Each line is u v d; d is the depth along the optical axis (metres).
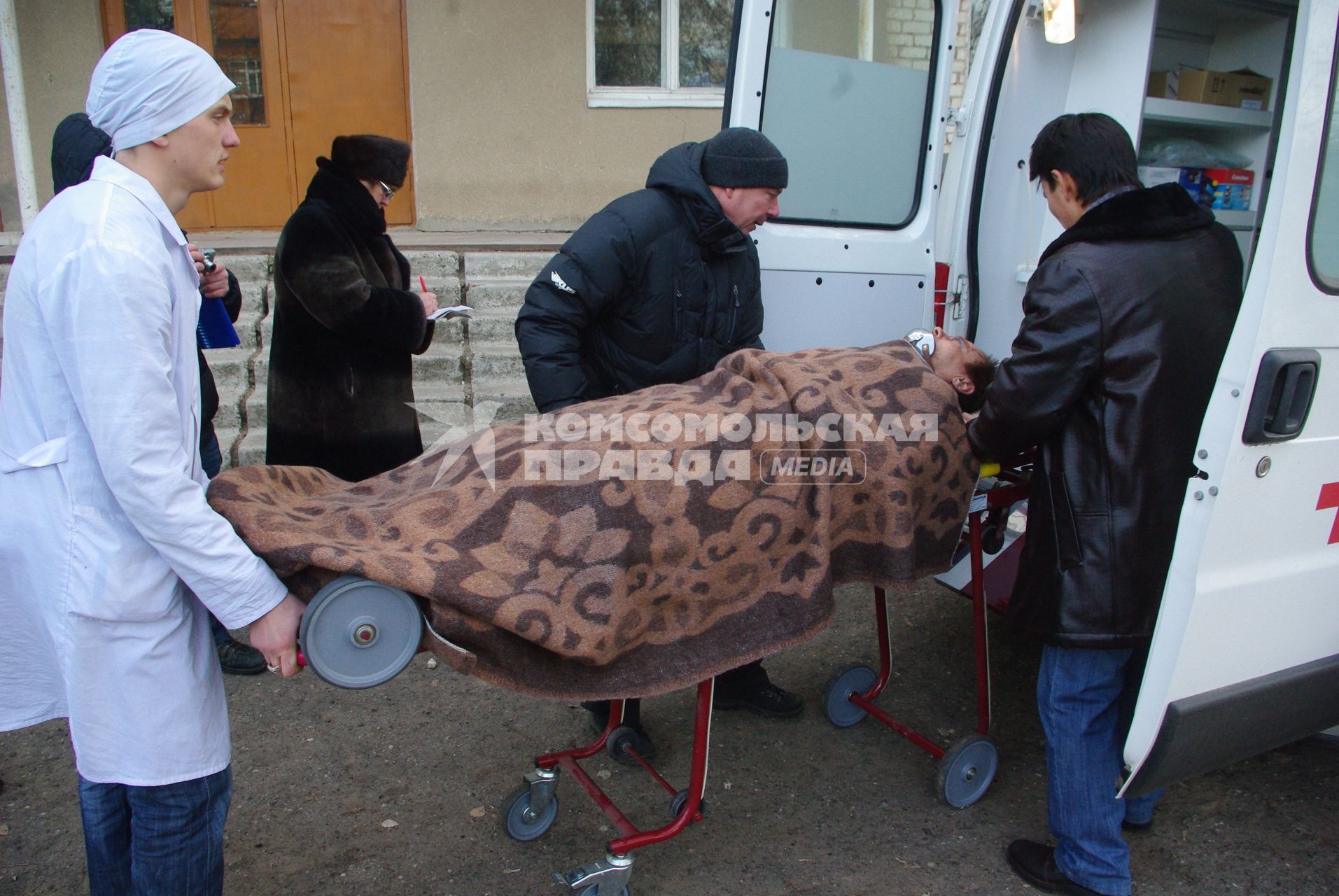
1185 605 1.87
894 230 3.20
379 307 2.74
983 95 3.15
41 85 5.94
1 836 2.36
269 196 6.39
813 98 2.94
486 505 1.68
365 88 6.38
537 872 2.28
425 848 2.36
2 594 1.56
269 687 3.10
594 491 1.74
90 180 1.51
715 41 6.79
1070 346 1.95
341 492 1.88
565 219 6.80
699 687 2.03
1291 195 1.74
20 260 1.47
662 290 2.45
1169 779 1.98
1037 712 3.05
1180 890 2.23
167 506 1.42
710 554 1.88
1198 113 3.40
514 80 6.48
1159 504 1.99
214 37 6.12
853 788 2.63
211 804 1.65
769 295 3.00
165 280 1.49
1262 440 1.83
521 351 2.40
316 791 2.57
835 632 3.55
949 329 3.33
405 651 1.59
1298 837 2.43
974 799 2.54
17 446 1.52
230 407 4.55
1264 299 1.76
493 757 2.76
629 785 2.63
